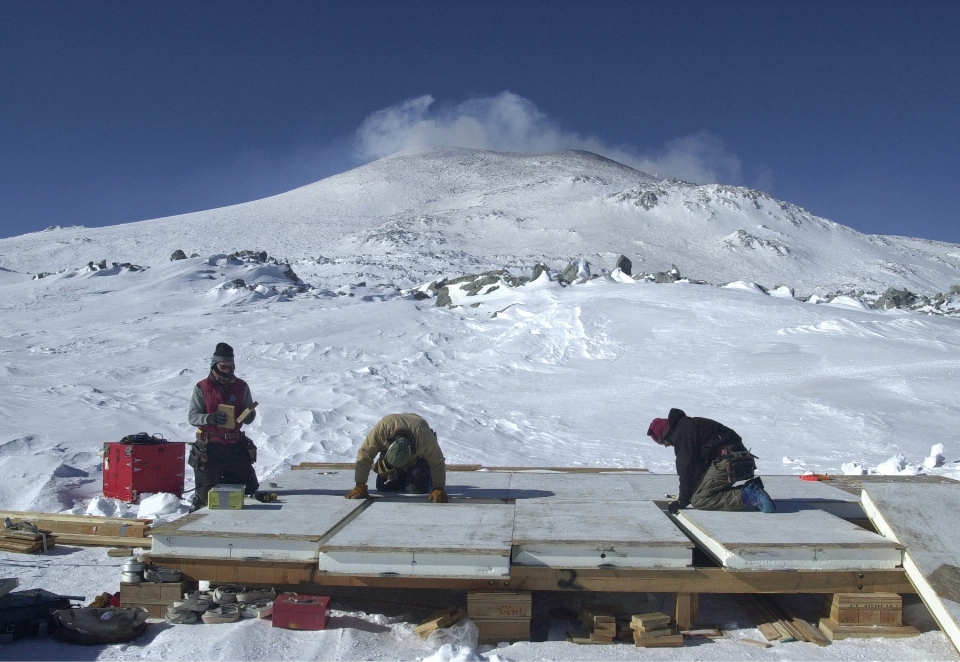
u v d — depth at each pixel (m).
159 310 34.09
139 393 16.12
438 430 13.26
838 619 4.98
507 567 4.85
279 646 4.63
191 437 11.94
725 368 19.00
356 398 15.98
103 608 4.96
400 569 4.93
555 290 30.28
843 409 15.02
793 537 5.21
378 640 4.79
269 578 5.18
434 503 6.29
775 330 22.25
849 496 6.70
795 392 16.50
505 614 4.93
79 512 7.84
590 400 16.48
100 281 43.88
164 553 5.28
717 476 6.10
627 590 4.99
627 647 4.77
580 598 5.71
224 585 5.45
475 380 18.66
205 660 4.41
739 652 4.70
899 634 4.91
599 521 5.66
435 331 25.69
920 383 16.92
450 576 4.88
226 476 6.71
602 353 21.02
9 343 24.88
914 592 5.04
